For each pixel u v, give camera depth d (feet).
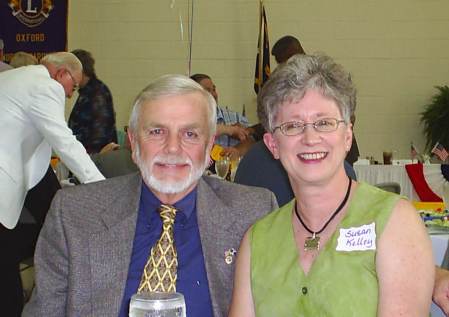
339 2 24.18
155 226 5.69
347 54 24.26
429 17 23.97
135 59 24.88
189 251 5.60
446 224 8.76
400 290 4.37
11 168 9.45
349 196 4.80
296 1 24.34
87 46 24.91
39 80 9.56
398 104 24.21
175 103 5.62
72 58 11.69
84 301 5.45
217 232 5.68
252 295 5.05
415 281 4.37
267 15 24.45
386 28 24.13
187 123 5.61
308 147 4.65
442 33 23.97
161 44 24.86
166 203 5.78
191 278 5.48
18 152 9.56
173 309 3.68
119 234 5.61
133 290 5.45
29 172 10.05
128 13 24.85
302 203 4.84
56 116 9.53
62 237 5.68
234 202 5.90
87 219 5.70
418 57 24.08
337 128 4.68
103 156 12.40
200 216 5.72
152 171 5.61
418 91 24.13
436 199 14.99
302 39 24.36
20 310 9.54
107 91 19.60
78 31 24.90
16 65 13.12
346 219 4.68
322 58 4.77
